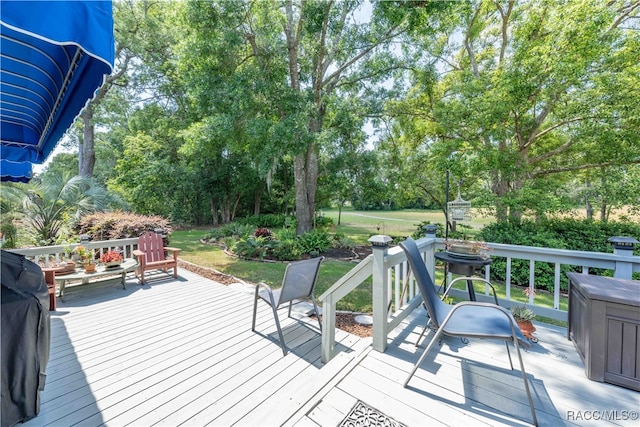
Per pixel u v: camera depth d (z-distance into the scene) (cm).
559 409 157
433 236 342
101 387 202
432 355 216
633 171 564
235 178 1584
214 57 739
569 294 232
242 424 167
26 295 175
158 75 1346
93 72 186
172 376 215
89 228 637
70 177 718
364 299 415
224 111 772
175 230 1342
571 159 711
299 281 278
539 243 520
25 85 219
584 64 499
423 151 895
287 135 696
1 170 422
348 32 843
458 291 323
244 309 355
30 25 101
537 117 682
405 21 762
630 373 170
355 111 960
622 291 181
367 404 165
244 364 233
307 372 222
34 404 172
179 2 736
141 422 170
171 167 1380
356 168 1036
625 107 491
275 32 798
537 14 579
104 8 117
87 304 366
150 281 475
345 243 888
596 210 649
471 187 786
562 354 213
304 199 911
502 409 158
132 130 1465
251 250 695
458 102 707
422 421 151
